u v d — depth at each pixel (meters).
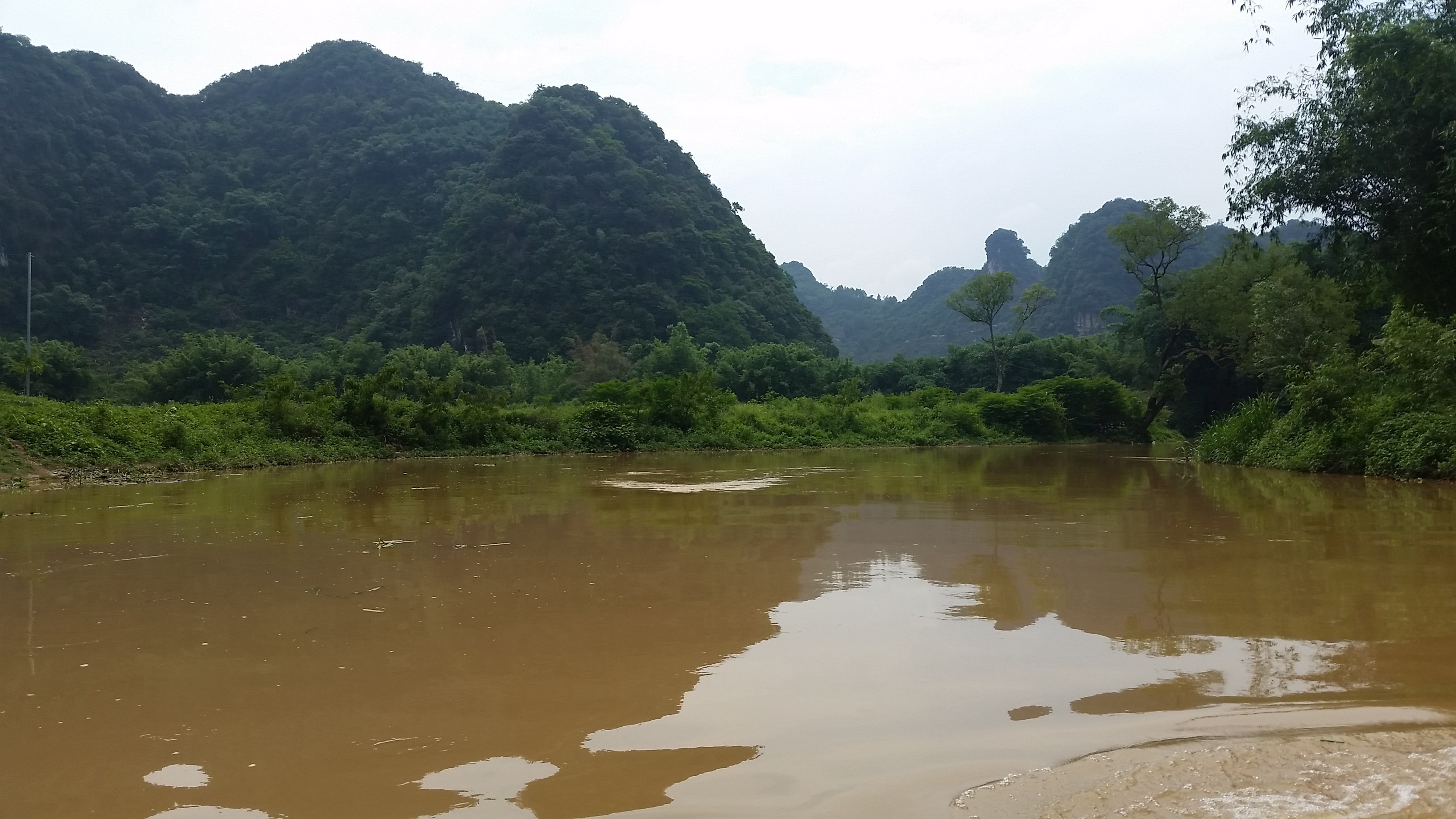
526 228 69.00
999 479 14.16
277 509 9.31
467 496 10.91
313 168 88.50
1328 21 15.45
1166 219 34.22
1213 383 39.44
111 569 5.91
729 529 7.86
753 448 26.86
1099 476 14.94
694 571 5.87
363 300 75.12
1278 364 23.39
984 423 36.41
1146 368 41.16
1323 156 15.72
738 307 70.31
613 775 2.69
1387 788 2.49
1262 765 2.68
